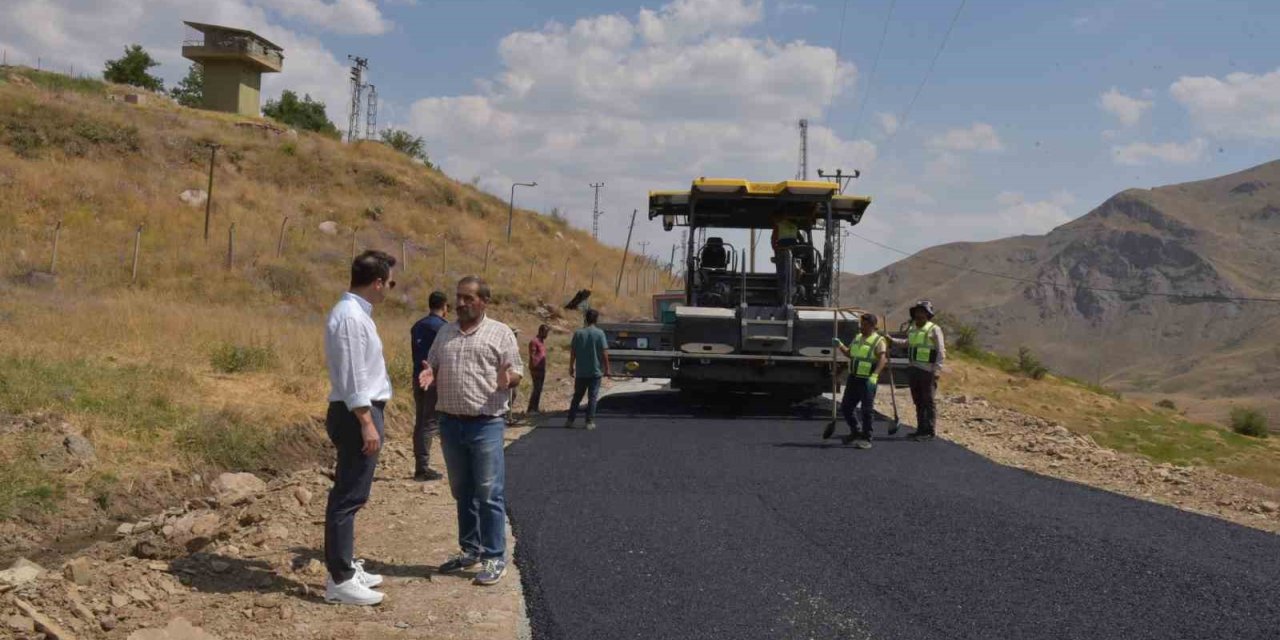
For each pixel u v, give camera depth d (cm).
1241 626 533
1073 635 516
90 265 2880
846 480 945
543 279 4328
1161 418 2750
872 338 1191
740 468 1008
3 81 4825
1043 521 773
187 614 519
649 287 5569
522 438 1221
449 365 598
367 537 714
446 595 573
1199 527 769
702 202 1680
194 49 6178
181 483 945
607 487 895
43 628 468
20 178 3481
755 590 583
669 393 1892
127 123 4534
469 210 5322
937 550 680
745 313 1541
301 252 3678
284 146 5059
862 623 528
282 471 1063
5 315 1634
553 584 590
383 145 5719
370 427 538
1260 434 3256
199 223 3628
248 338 1691
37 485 835
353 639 493
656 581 599
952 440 1311
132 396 1115
